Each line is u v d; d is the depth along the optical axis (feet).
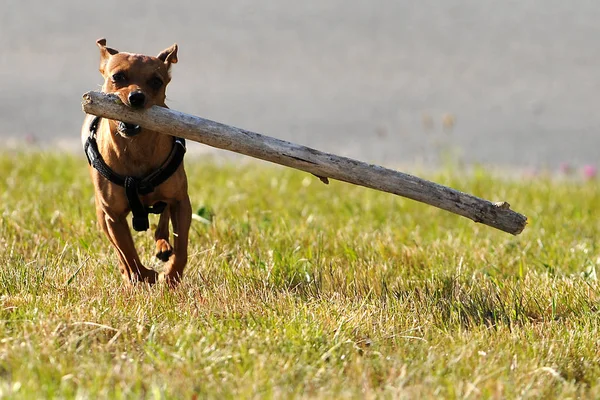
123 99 27.48
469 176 56.03
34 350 23.07
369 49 93.45
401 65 89.45
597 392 22.44
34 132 71.41
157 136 28.55
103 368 22.41
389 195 47.67
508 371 23.58
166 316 26.55
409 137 72.18
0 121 73.61
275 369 22.95
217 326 25.50
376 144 70.49
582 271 33.58
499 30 98.07
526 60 90.48
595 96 81.61
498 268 34.14
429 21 100.68
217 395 21.34
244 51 91.86
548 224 41.57
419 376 22.82
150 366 22.88
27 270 29.96
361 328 26.13
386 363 23.66
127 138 28.35
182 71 85.92
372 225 40.47
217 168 54.39
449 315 28.19
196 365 22.95
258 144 26.40
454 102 80.43
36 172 49.96
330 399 21.16
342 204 45.03
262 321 26.05
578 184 54.90
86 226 36.29
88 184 46.50
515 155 68.49
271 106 78.43
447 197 26.68
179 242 30.30
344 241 35.96
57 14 100.12
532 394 22.12
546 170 61.72
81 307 26.25
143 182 28.86
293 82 84.74
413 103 80.23
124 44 91.86
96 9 101.91
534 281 31.65
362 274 31.81
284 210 42.27
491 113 77.97
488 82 85.25
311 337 24.86
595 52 92.02
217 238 35.73
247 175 51.65
